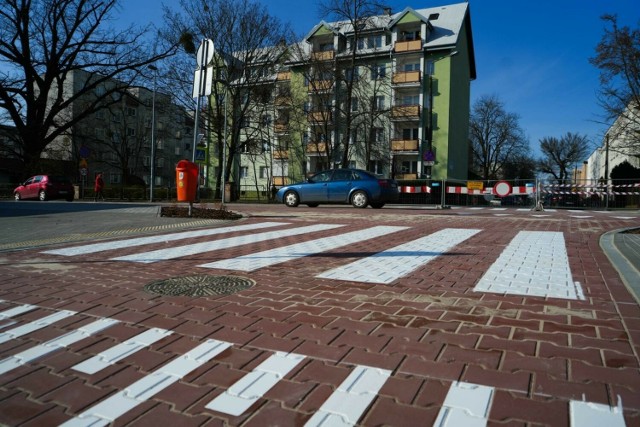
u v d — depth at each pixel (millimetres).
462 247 6531
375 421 1942
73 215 13508
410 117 41125
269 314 3393
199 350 2752
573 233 8203
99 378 2432
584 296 3771
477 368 2404
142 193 33750
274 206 19500
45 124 36281
